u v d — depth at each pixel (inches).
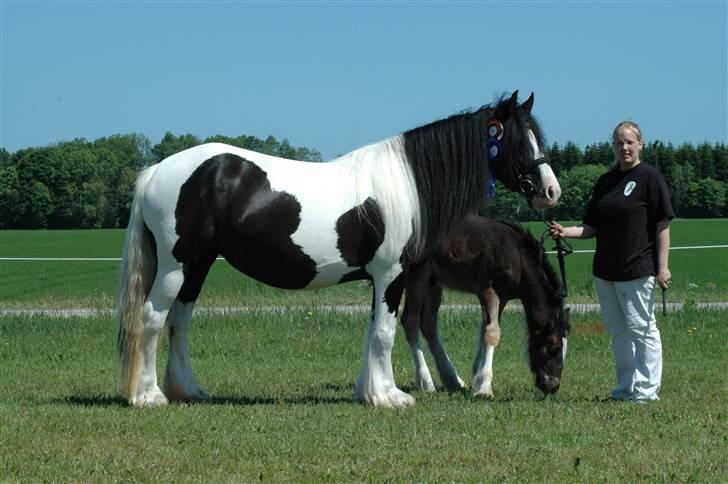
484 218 405.4
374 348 353.7
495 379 448.1
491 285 404.5
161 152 4340.6
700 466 265.4
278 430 307.4
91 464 262.5
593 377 445.7
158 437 296.2
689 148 3329.2
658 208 353.1
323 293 896.9
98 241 2554.1
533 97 360.5
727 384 415.8
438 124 356.5
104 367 478.9
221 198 344.8
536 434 303.4
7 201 3636.8
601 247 363.9
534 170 356.2
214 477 251.0
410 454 276.1
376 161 348.8
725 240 2075.5
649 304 358.6
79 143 4133.9
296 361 510.3
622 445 289.3
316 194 347.3
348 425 314.3
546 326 390.6
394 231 344.5
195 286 362.6
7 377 441.4
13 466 259.6
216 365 494.0
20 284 1262.3
